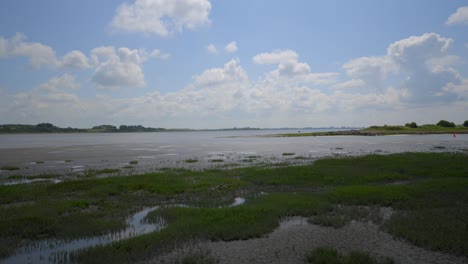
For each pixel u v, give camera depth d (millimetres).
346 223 11602
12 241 10125
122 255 8633
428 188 16984
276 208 13453
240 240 9969
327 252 8516
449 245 8891
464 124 165500
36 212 13508
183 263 8148
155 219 12539
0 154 45844
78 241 10281
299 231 10789
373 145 60969
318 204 14109
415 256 8445
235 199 16750
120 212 13875
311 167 26906
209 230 10539
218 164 32875
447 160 30312
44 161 36250
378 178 21406
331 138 103500
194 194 17641
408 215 12102
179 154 46094
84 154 46000
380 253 8672
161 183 20391
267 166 30219
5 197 16703
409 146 56312
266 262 8211
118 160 37531
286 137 120875
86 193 17703
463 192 15867
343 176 22422
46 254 9156
